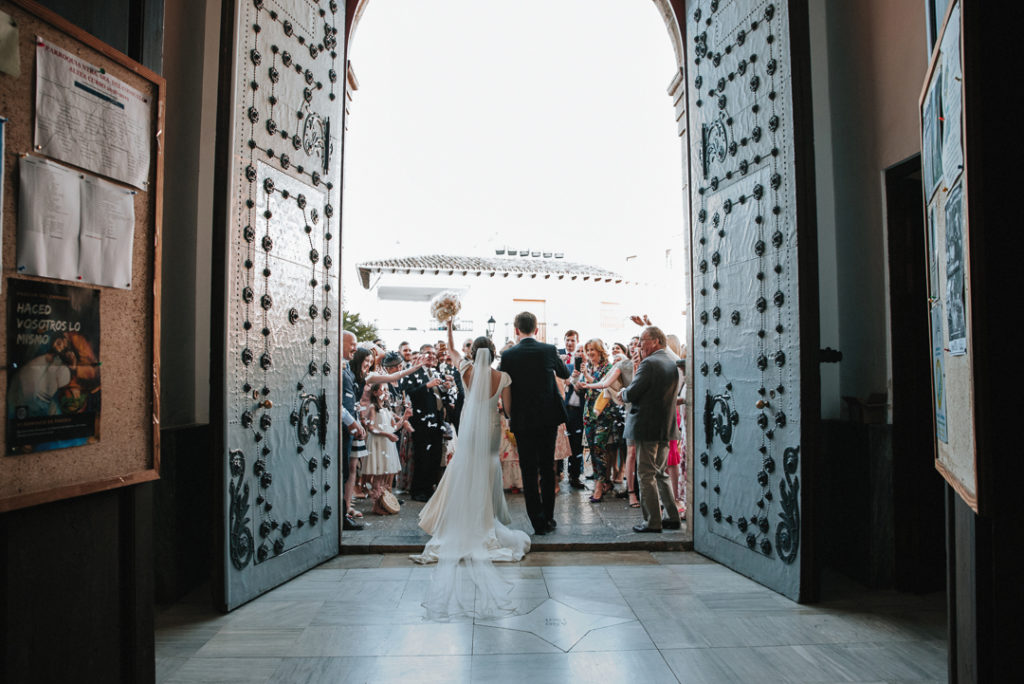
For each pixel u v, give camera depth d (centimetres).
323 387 450
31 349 178
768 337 393
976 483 167
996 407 164
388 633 319
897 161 392
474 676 274
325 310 456
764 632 321
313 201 443
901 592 382
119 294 210
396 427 606
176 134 405
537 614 344
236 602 352
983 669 177
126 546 212
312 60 443
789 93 375
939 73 208
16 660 172
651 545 476
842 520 421
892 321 395
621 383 638
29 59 178
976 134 165
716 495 448
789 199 375
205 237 436
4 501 167
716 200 458
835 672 278
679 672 278
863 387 426
